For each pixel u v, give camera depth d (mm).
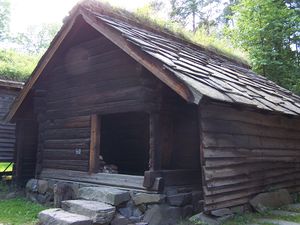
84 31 7867
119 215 6172
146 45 6160
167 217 5984
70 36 7938
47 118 9250
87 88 8039
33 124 11289
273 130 8102
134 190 6504
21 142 10945
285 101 8586
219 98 5266
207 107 5953
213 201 5867
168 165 6816
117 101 7207
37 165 9273
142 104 6625
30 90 9320
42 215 5977
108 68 7539
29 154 11117
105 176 7273
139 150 9930
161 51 6391
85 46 8156
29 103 10039
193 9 31406
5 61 14609
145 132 9812
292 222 6156
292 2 19156
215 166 5988
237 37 16375
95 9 7176
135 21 7805
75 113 8312
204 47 9672
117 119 10453
